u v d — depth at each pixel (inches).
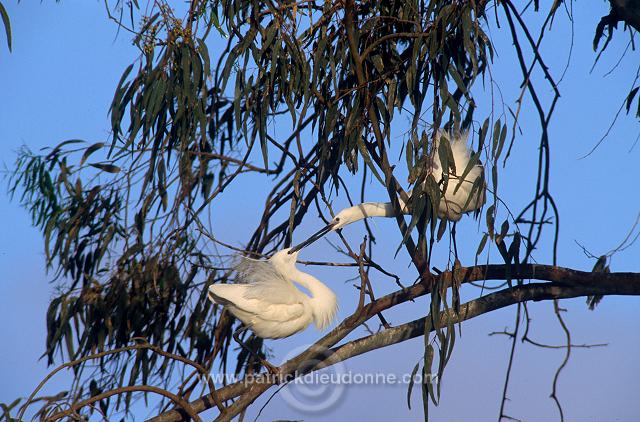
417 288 435.2
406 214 495.8
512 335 409.4
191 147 473.1
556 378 403.5
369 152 445.1
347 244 429.1
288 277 448.5
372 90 424.5
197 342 462.0
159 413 450.9
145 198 454.9
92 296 458.6
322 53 412.2
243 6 434.0
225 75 405.4
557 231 425.1
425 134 385.4
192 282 460.1
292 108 408.8
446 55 403.9
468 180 453.7
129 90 434.3
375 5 441.1
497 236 406.9
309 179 461.4
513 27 407.2
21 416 372.2
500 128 377.7
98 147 474.9
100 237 467.5
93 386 455.5
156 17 417.7
